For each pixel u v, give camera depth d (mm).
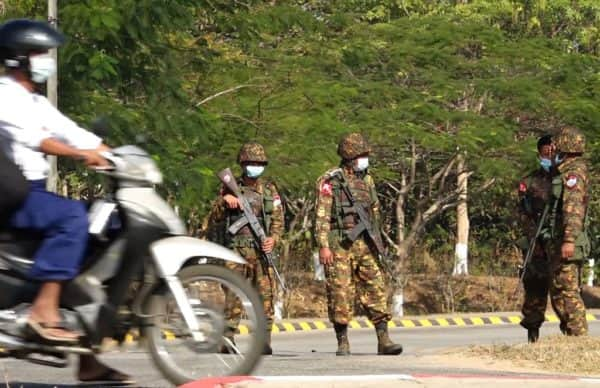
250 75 83438
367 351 55750
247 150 40500
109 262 21328
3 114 21094
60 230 21078
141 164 21453
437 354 36438
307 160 79312
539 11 108562
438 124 90312
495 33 92688
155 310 21859
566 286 38188
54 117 21391
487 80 90500
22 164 21109
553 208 38312
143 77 70000
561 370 33094
